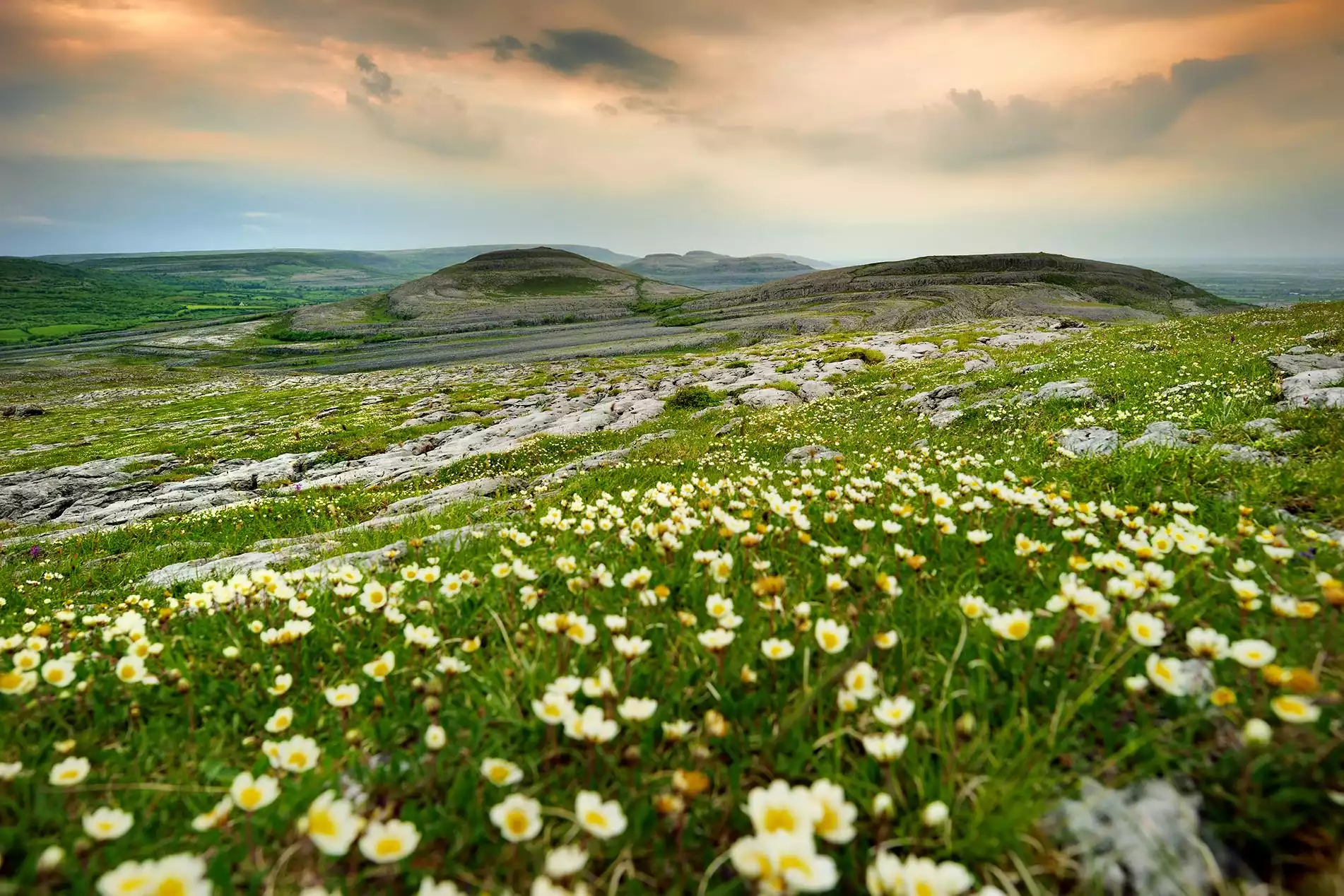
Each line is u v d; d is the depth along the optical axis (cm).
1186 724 227
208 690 314
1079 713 242
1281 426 898
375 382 11150
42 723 289
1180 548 341
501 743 241
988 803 198
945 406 2353
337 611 408
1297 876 182
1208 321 4184
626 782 221
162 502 3603
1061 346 4053
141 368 16338
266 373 15188
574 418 4453
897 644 294
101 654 372
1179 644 289
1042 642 259
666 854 198
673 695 262
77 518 3419
